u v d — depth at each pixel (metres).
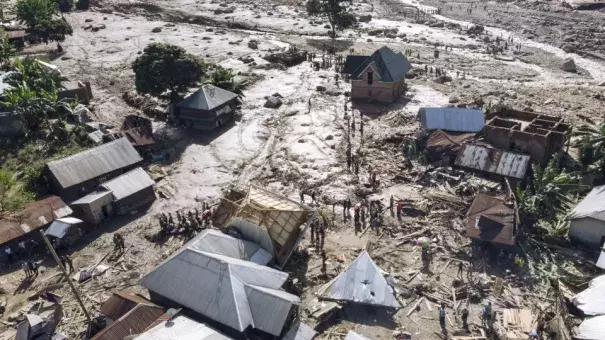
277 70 110.19
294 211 49.91
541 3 175.50
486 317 42.78
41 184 61.59
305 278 48.44
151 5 171.38
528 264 48.75
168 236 55.75
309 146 75.06
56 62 116.50
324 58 117.94
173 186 66.25
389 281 46.25
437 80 102.19
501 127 68.12
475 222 52.28
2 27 126.12
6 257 52.25
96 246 54.69
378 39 138.75
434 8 182.75
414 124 81.62
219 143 77.56
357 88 92.00
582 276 46.75
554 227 53.84
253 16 163.75
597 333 38.62
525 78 105.25
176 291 42.09
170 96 84.69
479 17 165.25
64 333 42.72
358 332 42.28
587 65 114.31
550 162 59.09
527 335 40.72
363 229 55.88
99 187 59.66
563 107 87.25
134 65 81.50
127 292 44.78
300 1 188.12
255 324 39.22
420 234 54.41
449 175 64.12
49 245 41.38
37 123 77.88
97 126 79.00
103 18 158.00
